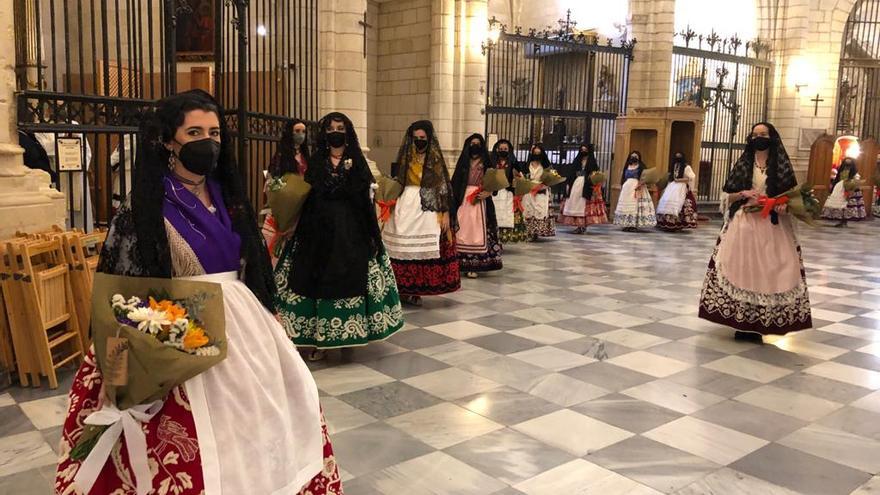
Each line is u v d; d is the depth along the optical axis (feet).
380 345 16.49
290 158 15.11
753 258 16.99
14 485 9.34
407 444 11.09
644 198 40.96
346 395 13.17
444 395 13.30
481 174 24.61
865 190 53.36
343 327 14.57
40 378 13.16
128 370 5.79
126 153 23.82
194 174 6.62
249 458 6.36
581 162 39.83
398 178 19.54
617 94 49.11
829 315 21.11
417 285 20.06
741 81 56.03
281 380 6.86
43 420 11.45
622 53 46.98
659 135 42.47
